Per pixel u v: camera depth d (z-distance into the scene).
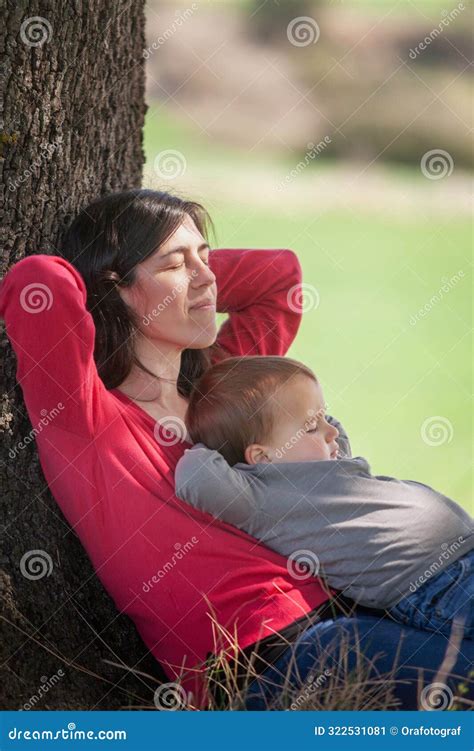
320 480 3.07
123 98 3.66
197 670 2.94
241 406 3.21
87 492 3.03
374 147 17.97
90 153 3.45
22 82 3.12
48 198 3.25
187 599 3.00
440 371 9.42
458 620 2.91
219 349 3.73
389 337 10.38
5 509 3.08
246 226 13.77
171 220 3.30
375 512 3.03
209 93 18.53
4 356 3.10
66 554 3.20
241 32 19.81
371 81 19.11
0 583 2.97
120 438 3.07
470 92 19.19
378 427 7.97
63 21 3.21
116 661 3.17
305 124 18.23
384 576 2.99
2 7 3.05
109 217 3.28
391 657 2.87
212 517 3.05
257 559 3.01
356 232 14.16
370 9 21.00
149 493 3.04
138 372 3.29
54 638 3.04
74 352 2.90
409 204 15.63
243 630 2.96
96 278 3.25
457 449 7.50
